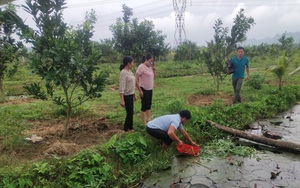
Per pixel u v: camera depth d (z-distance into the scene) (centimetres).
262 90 1156
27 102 1057
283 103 956
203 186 442
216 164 525
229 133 661
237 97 945
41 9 521
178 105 796
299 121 802
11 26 954
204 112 741
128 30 1574
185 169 507
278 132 705
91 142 577
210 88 1219
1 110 774
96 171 444
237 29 1140
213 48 1199
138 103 931
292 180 455
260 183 446
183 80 1631
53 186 400
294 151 571
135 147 527
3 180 385
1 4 407
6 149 527
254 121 804
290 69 1493
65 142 571
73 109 786
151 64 645
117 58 2794
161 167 506
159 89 1287
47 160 460
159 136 543
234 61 922
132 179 461
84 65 518
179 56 2841
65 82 527
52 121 738
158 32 1680
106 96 1116
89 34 581
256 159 544
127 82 595
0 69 1073
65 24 544
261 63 2734
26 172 412
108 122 713
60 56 500
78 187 405
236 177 470
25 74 1847
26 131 639
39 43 511
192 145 574
